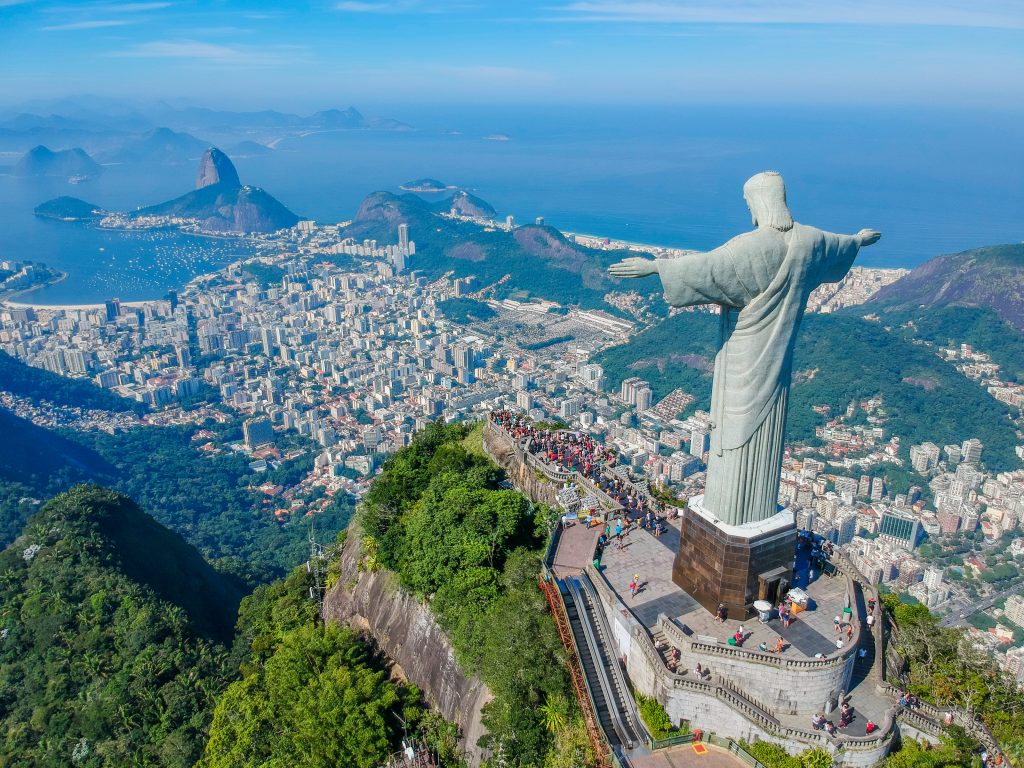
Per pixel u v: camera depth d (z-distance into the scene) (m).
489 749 56.75
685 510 58.94
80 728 94.50
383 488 86.94
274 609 105.19
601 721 51.28
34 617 116.94
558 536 68.06
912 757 46.97
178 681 99.94
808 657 50.06
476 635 62.72
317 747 60.75
